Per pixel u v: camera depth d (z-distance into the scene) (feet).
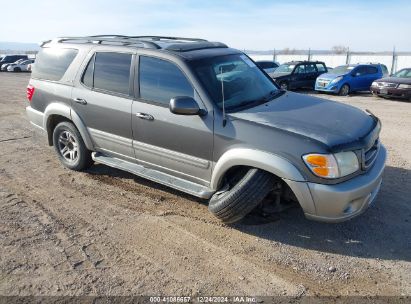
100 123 15.66
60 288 9.81
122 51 14.87
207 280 10.21
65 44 17.35
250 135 11.53
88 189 16.02
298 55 121.70
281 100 13.92
